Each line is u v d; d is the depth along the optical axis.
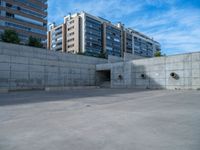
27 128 4.51
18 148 3.21
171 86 20.03
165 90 18.48
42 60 23.58
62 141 3.53
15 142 3.52
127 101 9.81
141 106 7.88
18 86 20.77
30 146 3.29
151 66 22.16
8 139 3.70
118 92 16.92
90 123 4.91
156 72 21.59
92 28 81.12
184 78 18.98
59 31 87.00
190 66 18.58
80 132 4.10
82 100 10.49
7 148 3.21
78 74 28.17
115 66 27.02
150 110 6.80
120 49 93.12
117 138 3.65
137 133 3.95
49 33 93.69
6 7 53.16
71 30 81.88
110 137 3.72
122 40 95.12
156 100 10.01
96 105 8.38
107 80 32.97
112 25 90.25
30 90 21.34
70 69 27.06
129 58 30.17
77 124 4.82
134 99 10.76
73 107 7.83
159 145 3.22
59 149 3.14
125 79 25.38
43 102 9.66
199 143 3.29
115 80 26.89
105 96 12.94
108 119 5.35
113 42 89.50
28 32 58.28
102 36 85.38
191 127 4.34
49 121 5.21
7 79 19.88
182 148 3.07
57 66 25.34
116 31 92.12
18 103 9.32
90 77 30.00
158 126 4.48
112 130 4.21
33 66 22.50
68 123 4.95
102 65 29.53
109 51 86.75
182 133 3.89
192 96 11.77
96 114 6.16
